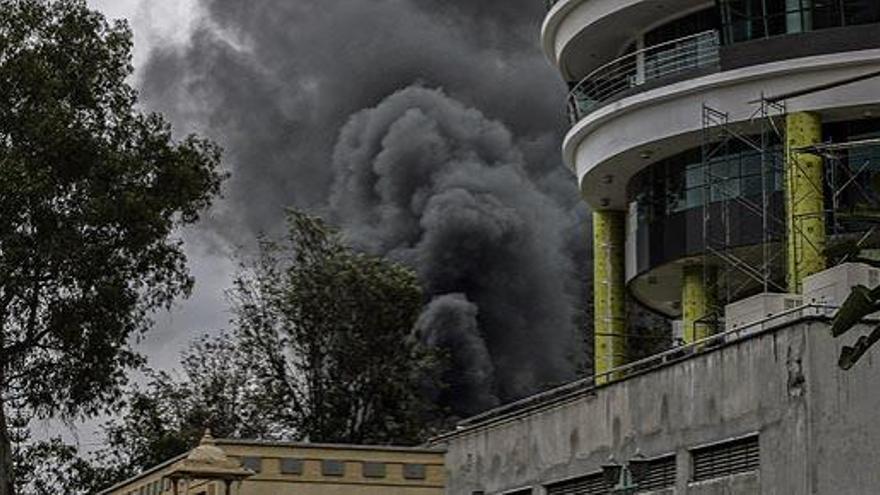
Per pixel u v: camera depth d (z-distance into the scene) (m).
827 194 43.28
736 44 44.19
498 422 40.47
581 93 51.09
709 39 46.12
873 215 11.00
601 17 48.88
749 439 30.69
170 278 57.06
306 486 41.19
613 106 47.72
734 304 37.38
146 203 55.09
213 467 34.66
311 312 69.50
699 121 45.38
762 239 44.62
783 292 43.62
